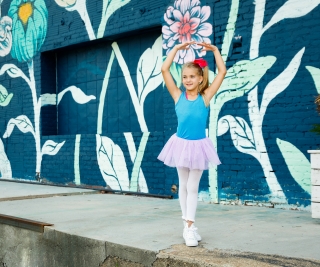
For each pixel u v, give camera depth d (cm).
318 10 515
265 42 557
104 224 450
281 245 344
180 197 369
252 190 566
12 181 912
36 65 881
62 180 833
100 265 379
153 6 682
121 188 732
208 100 362
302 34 526
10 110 945
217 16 602
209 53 608
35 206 582
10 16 938
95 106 811
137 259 348
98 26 764
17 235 477
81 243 399
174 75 652
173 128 654
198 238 361
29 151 902
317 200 435
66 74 867
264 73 557
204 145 356
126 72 759
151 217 489
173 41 654
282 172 540
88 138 788
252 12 568
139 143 706
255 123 564
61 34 831
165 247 346
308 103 520
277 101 545
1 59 962
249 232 397
